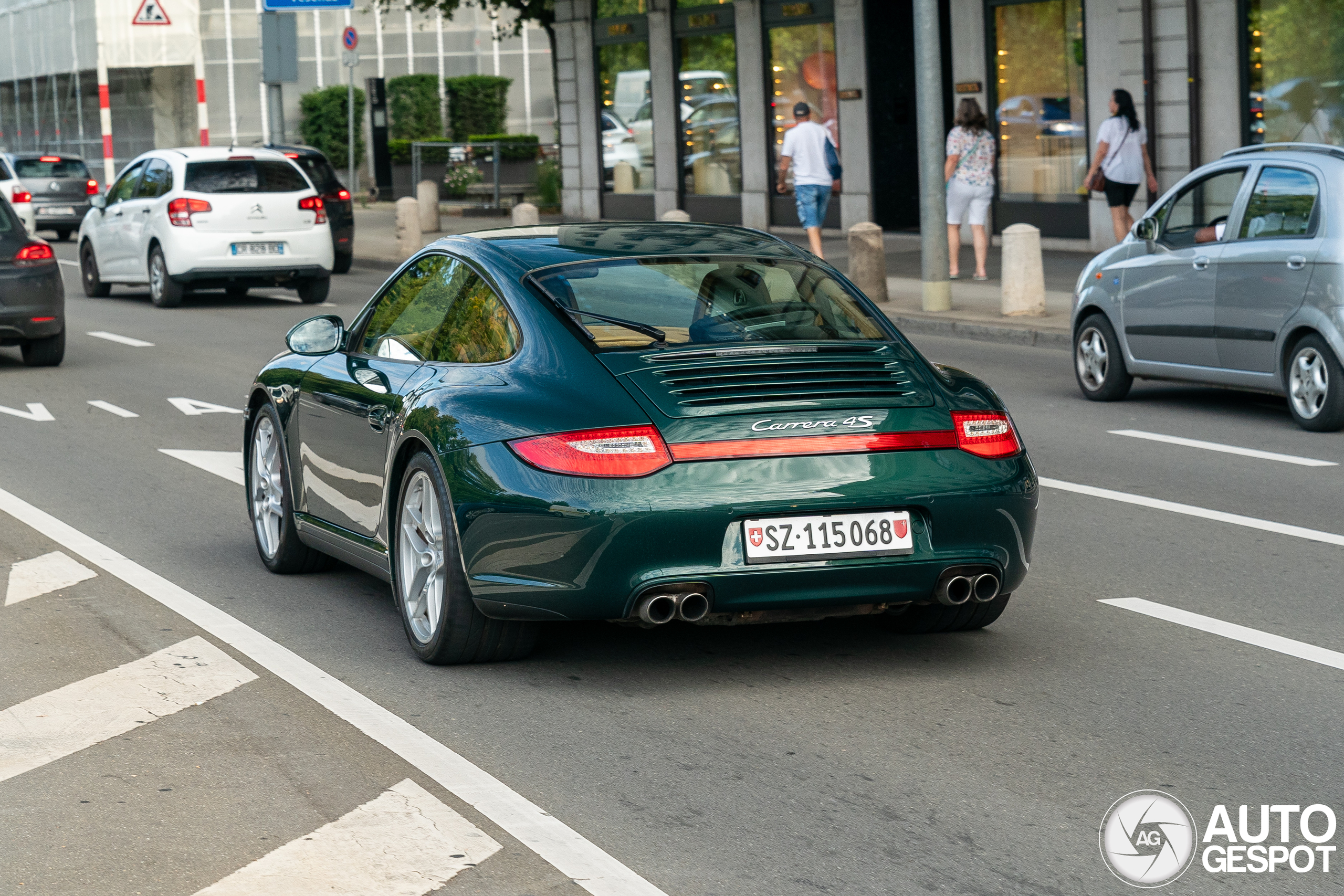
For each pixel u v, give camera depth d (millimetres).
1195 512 8648
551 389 5516
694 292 6004
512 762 4914
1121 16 21984
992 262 22469
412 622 6027
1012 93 23953
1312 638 6219
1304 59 20250
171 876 4082
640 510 5234
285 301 22734
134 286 24141
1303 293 10883
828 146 21859
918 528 5465
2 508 9070
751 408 5414
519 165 43062
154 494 9469
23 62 54344
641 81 31391
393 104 50375
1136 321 12312
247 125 50844
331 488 6777
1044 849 4215
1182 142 21516
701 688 5660
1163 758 4898
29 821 4469
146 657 6094
